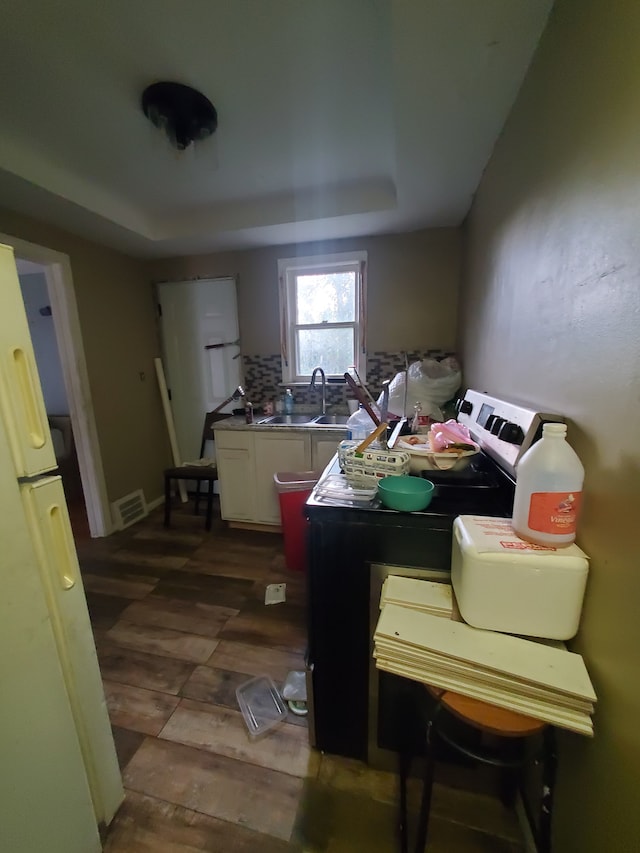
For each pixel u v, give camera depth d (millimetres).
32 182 1731
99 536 2666
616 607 621
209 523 2727
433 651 751
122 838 988
